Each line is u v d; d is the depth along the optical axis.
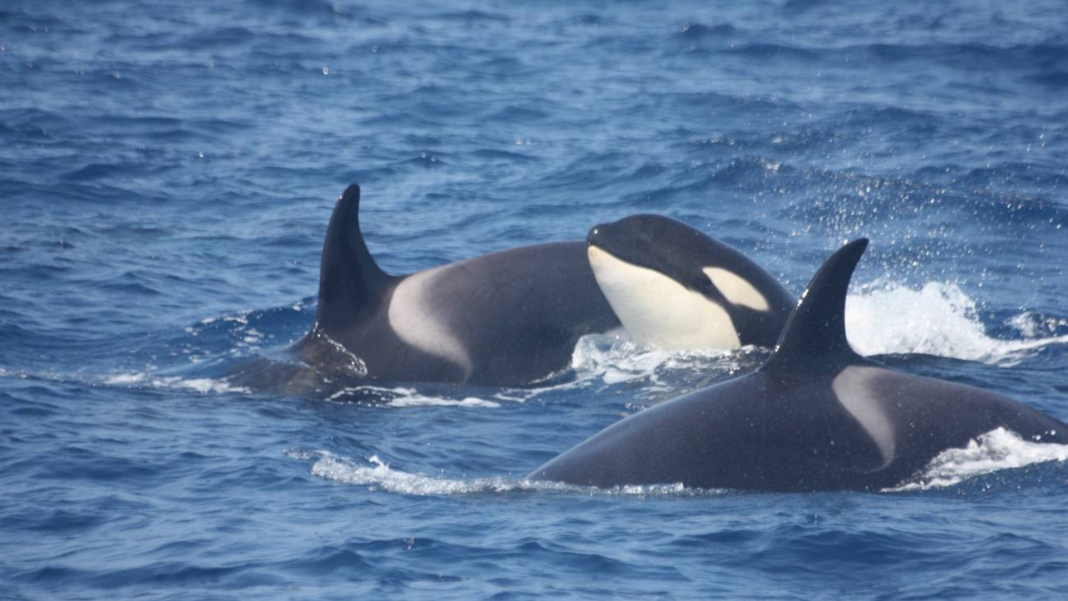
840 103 128.12
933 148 110.31
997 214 92.50
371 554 38.88
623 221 62.06
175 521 42.28
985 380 56.84
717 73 146.00
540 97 134.25
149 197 97.12
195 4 186.00
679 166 105.00
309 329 70.00
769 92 134.00
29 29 164.12
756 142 113.06
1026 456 42.25
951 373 58.00
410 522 41.44
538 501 42.88
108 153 108.56
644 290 60.78
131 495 45.00
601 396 58.03
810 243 87.12
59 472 47.22
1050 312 69.94
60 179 100.12
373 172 106.25
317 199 98.25
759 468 42.09
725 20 175.12
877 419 42.41
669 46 160.38
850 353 44.16
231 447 50.28
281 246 85.88
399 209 95.44
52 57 147.88
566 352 62.22
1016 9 177.75
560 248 65.38
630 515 41.09
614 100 132.50
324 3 186.88
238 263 82.06
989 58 146.75
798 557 37.72
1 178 99.12
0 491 45.31
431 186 102.00
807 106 126.94
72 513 43.25
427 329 62.31
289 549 39.50
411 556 38.75
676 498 42.00
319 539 40.16
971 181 100.06
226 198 97.62
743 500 41.44
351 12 183.00
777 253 85.00
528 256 64.75
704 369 59.31
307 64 149.50
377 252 84.06
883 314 68.62
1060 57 145.75
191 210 94.31
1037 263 82.12
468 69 148.62
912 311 69.12
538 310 62.88
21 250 82.06
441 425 54.22
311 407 57.03
